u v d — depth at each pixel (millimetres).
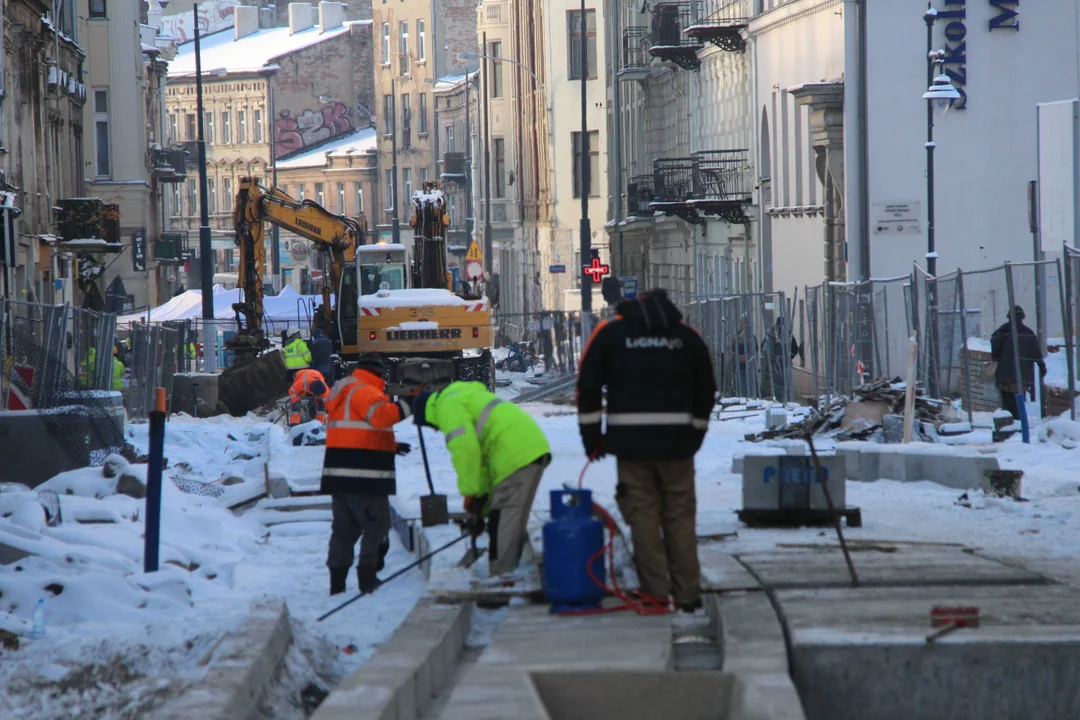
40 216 138000
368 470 37938
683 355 28984
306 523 52906
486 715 20344
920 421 72000
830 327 95062
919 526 42156
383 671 23453
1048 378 77750
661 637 25516
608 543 33125
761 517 41719
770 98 143875
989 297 108000
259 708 24031
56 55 149625
